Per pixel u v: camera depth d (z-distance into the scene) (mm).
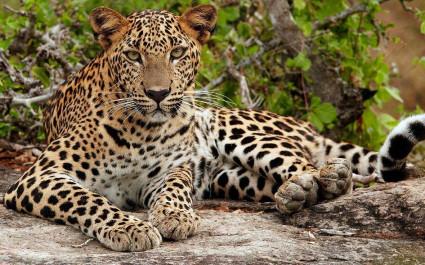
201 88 13711
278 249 8406
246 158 11617
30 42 14281
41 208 9508
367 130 15578
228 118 12102
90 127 10391
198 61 10820
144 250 8531
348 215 9469
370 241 8875
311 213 9703
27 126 13977
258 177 11617
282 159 11250
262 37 15734
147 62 10141
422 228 9016
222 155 11922
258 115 12547
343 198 9766
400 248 8664
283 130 12516
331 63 15500
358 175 11219
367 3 15102
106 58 10602
